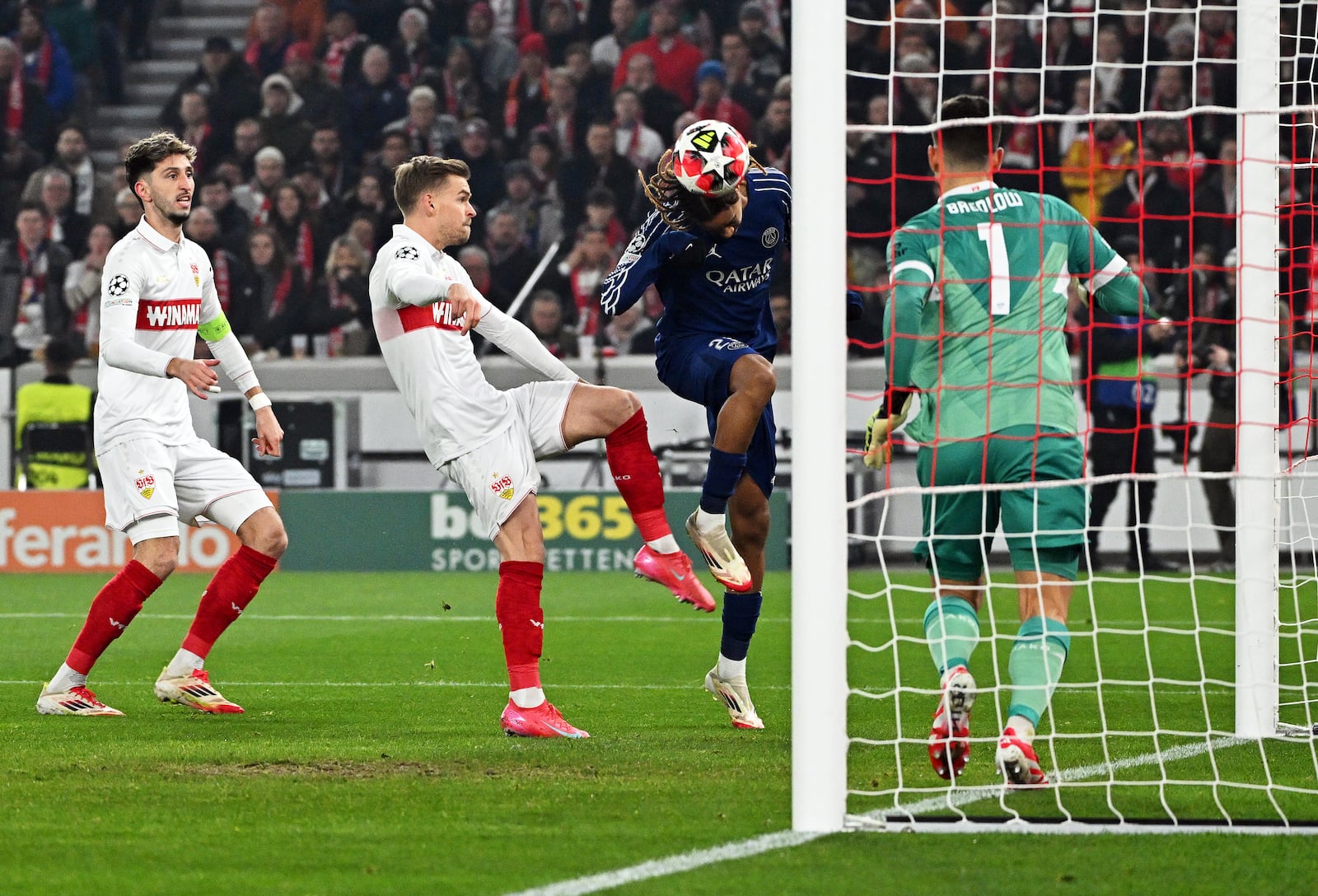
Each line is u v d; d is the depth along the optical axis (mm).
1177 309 43219
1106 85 48062
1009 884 10102
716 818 12125
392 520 40219
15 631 28047
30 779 13805
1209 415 39625
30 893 10047
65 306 48750
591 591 34781
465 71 52062
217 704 18328
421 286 15242
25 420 42844
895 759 14883
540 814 12273
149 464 18188
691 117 50594
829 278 11742
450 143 51000
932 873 10383
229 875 10461
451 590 35531
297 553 40438
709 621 29328
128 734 16594
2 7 53219
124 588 18125
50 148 52500
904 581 36000
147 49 59125
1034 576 13477
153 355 17594
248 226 49438
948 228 13766
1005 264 13703
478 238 50000
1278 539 16938
